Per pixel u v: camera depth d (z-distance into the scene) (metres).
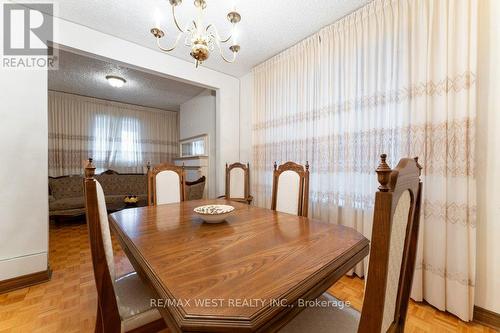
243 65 3.18
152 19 2.14
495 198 1.42
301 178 1.86
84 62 3.28
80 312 1.54
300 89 2.58
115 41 2.44
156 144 5.98
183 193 2.35
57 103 4.67
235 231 1.16
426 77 1.61
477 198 1.47
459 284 1.48
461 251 1.47
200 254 0.88
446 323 1.46
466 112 1.45
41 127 1.91
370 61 1.96
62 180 4.08
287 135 2.74
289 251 0.90
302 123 2.56
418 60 1.67
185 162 4.86
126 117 5.55
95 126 5.13
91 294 1.74
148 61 2.67
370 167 1.95
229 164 3.51
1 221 1.75
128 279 1.16
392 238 0.52
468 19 1.45
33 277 1.86
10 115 1.78
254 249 0.92
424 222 1.63
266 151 3.06
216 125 3.54
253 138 3.26
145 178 4.93
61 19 2.12
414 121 1.68
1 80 1.75
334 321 0.86
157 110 6.00
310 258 0.83
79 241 2.94
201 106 4.56
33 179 1.88
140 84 4.20
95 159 5.14
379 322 0.47
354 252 0.93
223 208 1.46
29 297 1.69
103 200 0.97
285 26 2.27
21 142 1.83
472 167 1.43
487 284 1.45
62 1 1.90
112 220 1.41
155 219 1.42
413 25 1.69
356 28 2.05
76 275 2.04
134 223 1.32
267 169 3.04
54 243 2.87
